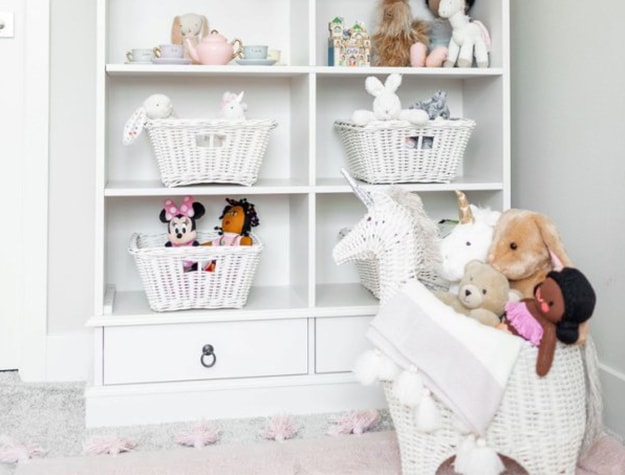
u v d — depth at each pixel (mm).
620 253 1879
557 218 2146
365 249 1669
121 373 1972
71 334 2332
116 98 2285
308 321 2059
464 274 1593
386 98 2070
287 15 2369
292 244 2357
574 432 1503
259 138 2041
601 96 1938
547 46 2186
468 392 1434
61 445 1831
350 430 1916
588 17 1987
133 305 2092
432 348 1479
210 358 2014
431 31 2301
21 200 2340
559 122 2129
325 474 1663
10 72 2318
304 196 2148
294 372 2061
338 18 2211
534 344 1467
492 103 2256
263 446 1809
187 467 1687
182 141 1995
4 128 2328
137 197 2320
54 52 2270
